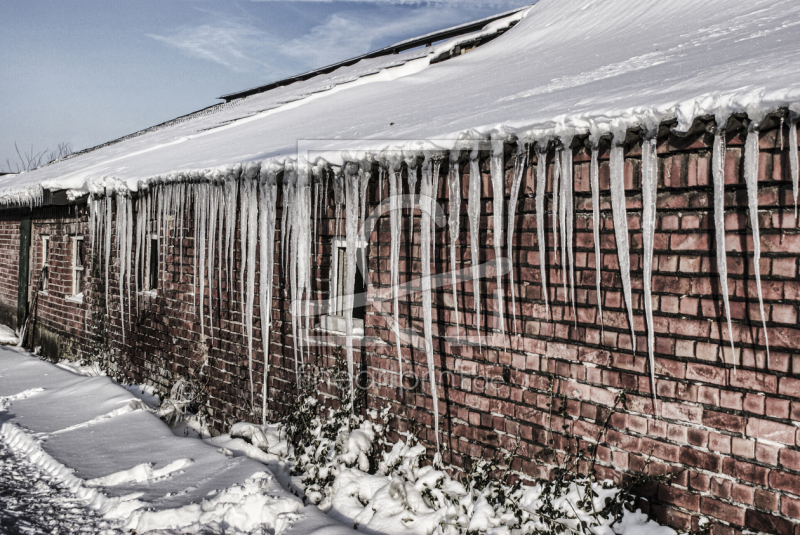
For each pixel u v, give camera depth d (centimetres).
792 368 207
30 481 397
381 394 362
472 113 338
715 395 225
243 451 418
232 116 977
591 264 261
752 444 216
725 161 216
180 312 547
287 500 323
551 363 277
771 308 211
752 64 253
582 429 265
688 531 230
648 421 243
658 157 235
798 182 200
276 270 438
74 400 575
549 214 272
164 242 568
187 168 489
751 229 213
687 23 505
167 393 566
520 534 268
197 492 351
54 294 850
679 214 232
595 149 248
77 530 328
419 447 336
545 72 452
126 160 814
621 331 252
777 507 209
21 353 866
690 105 210
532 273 282
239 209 462
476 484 299
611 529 246
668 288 237
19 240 986
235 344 481
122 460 418
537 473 281
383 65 913
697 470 229
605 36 586
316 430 393
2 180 1482
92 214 668
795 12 394
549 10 808
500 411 297
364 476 346
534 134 260
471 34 865
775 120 199
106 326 693
